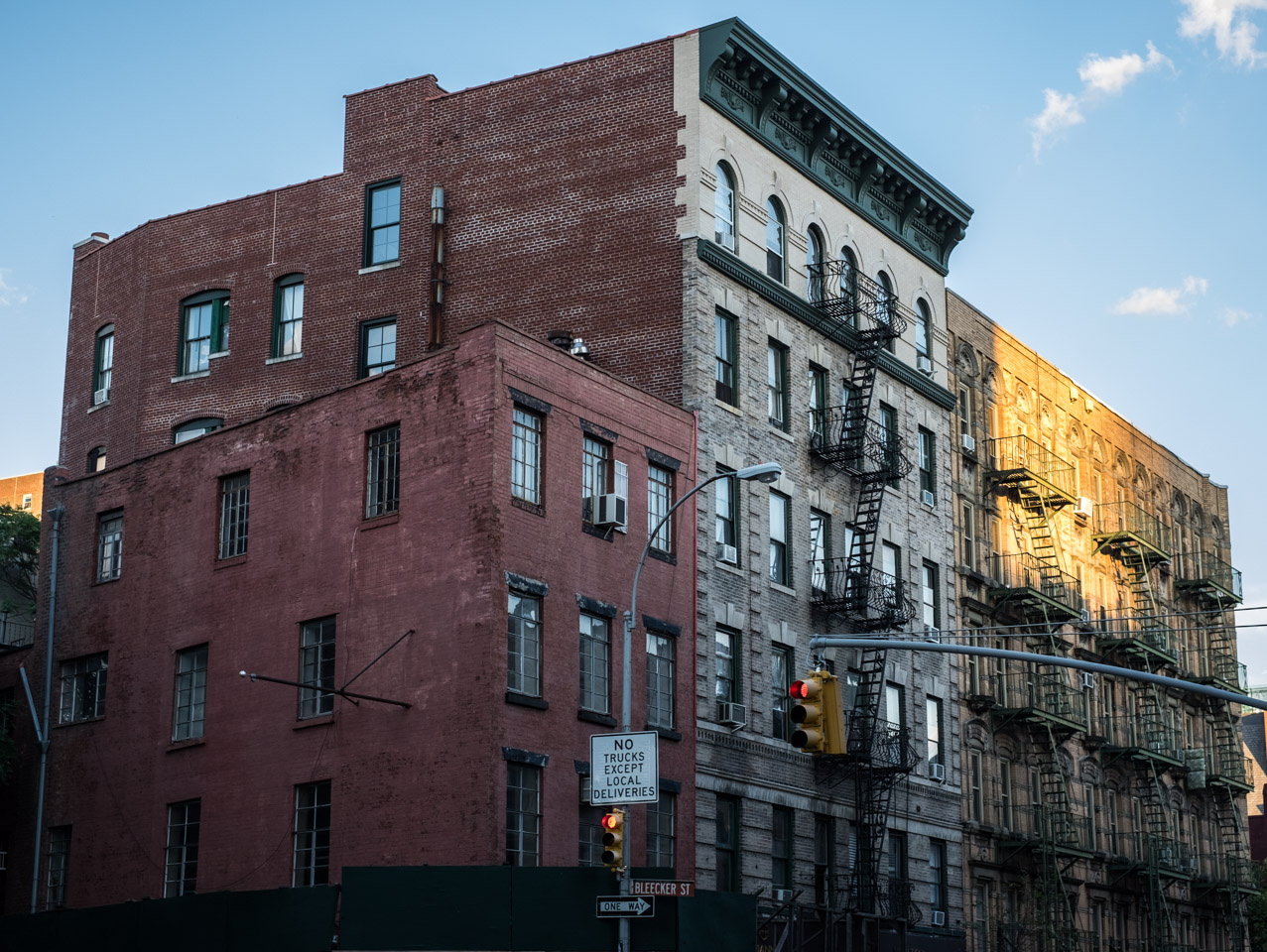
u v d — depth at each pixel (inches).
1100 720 2586.1
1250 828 4156.0
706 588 1686.8
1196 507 3218.5
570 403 1531.7
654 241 1797.5
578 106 1894.7
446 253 1947.6
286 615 1552.7
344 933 1301.7
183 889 1563.7
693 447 1691.7
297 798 1493.6
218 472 1663.4
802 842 1775.3
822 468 1929.1
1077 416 2726.4
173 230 2214.6
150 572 1705.2
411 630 1445.6
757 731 1729.8
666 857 1565.0
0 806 1780.3
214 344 2133.4
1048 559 2482.8
